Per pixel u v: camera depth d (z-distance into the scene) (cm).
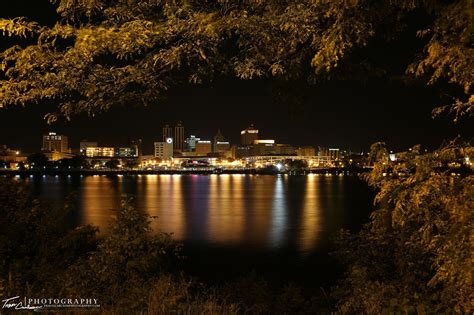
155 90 682
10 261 1052
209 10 627
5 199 1138
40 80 628
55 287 933
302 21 586
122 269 968
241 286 1301
